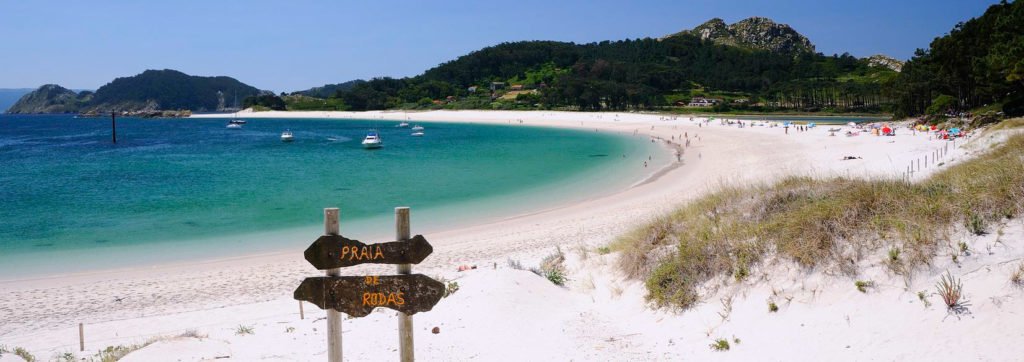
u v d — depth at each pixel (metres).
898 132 58.38
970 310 4.86
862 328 5.30
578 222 21.95
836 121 118.62
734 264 6.96
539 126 126.00
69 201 30.91
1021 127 18.98
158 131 127.69
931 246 5.71
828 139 54.22
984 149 17.80
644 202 26.09
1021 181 6.17
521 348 6.96
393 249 4.65
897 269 5.67
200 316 11.80
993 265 5.18
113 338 10.42
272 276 15.62
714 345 6.05
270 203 29.83
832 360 5.12
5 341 10.82
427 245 4.69
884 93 96.38
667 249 8.43
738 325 6.20
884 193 7.16
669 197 26.81
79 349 9.81
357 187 35.69
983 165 8.66
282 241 20.95
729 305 6.55
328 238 4.62
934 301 5.15
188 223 24.64
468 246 18.48
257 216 26.23
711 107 172.62
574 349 6.76
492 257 16.33
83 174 44.28
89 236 22.17
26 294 14.57
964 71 70.50
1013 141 11.94
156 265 17.61
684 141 67.31
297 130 127.56
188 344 7.95
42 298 14.17
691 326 6.62
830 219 6.70
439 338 7.50
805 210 7.25
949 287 5.10
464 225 23.39
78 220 25.45
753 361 5.56
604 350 6.62
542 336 7.27
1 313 12.98
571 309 8.33
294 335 8.55
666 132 86.25
